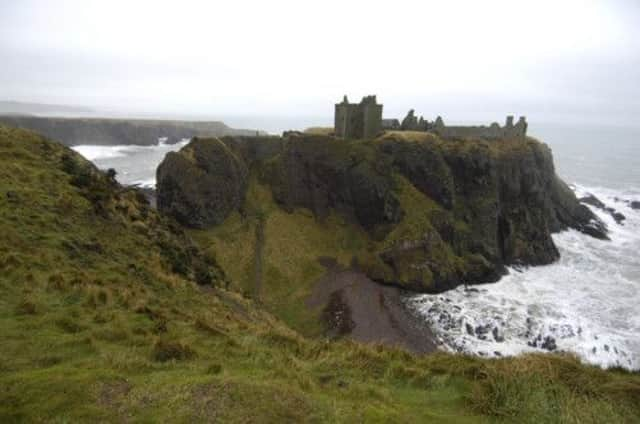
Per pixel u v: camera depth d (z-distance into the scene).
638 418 10.57
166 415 8.19
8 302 13.60
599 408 10.63
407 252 69.56
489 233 80.38
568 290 65.31
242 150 90.12
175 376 10.18
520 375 11.83
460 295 64.25
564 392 11.30
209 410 8.41
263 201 83.81
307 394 9.80
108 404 8.52
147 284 21.00
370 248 74.50
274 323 28.67
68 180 29.08
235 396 8.91
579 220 99.81
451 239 75.88
